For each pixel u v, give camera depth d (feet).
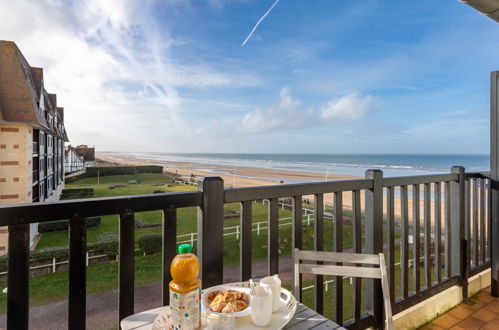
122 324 3.12
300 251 4.82
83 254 3.77
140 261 35.78
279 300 3.44
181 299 2.77
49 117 69.77
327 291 23.94
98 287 28.27
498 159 9.04
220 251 4.77
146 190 111.04
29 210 3.42
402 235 7.54
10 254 3.36
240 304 3.32
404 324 7.36
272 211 5.39
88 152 224.74
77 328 3.75
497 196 9.18
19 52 55.83
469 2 6.97
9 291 3.36
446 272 8.85
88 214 3.77
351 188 6.35
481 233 10.32
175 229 4.42
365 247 6.84
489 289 9.89
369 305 6.75
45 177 65.05
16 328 3.38
